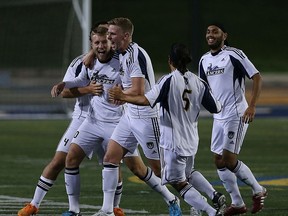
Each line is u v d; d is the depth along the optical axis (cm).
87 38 7038
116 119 2648
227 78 2848
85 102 2706
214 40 2862
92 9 16238
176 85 2450
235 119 2847
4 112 7431
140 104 2422
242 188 3475
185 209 2938
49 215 2772
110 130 2645
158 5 16450
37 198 2661
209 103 2502
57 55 8788
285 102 8681
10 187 3503
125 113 2630
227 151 2842
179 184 2516
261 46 15050
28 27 8794
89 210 2898
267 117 7106
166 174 2503
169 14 16062
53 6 8594
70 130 2709
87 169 4156
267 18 16188
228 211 2822
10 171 4028
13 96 8406
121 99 2414
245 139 5456
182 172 2502
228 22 15912
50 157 4584
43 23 8688
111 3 16475
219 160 2873
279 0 16988
